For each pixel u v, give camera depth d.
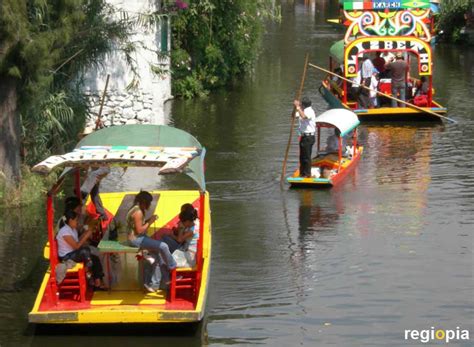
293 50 61.66
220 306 17.47
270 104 41.19
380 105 39.97
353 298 17.84
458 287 18.34
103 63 31.27
